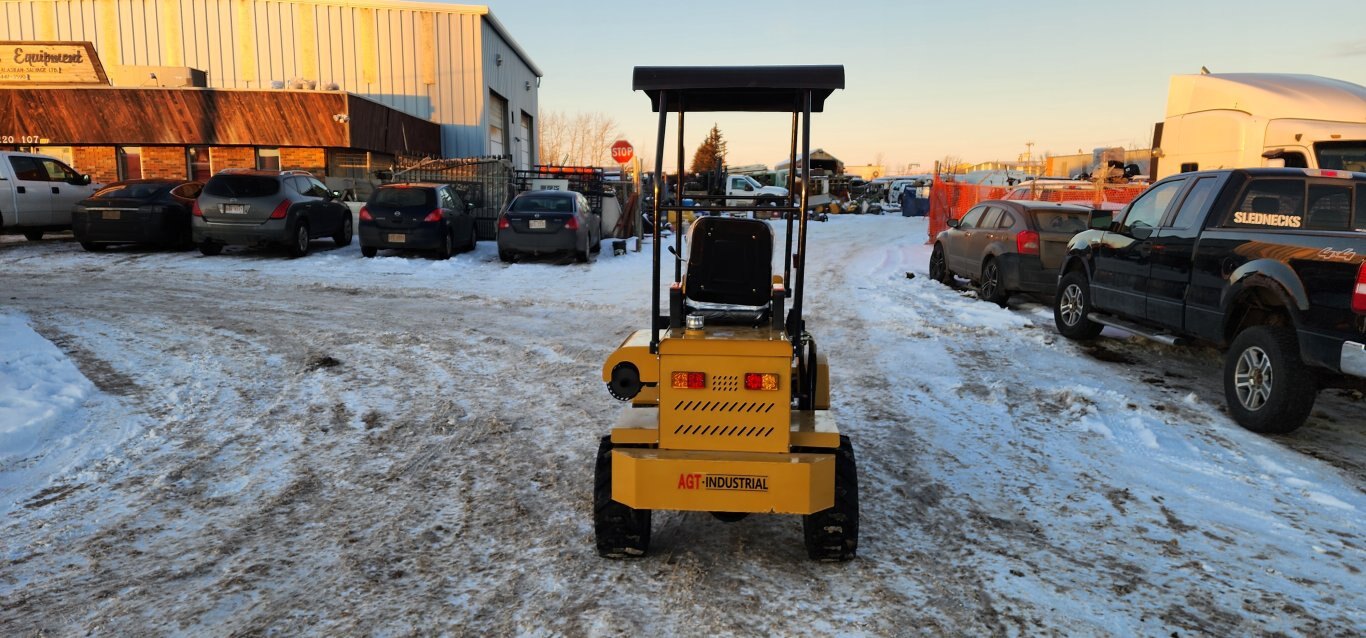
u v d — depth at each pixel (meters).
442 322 10.16
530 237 16.03
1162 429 6.11
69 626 3.34
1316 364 5.50
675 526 4.39
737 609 3.50
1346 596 3.67
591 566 3.90
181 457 5.37
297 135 23.44
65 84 23.61
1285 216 6.57
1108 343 9.24
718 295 4.40
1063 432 6.11
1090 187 17.22
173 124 23.09
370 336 9.18
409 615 3.44
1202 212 6.96
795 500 3.58
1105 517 4.55
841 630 3.33
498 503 4.68
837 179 43.31
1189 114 13.70
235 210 15.41
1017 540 4.23
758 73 3.90
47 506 4.57
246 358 7.99
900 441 5.84
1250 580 3.81
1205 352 8.84
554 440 5.79
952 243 13.59
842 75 3.86
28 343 7.97
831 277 15.00
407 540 4.18
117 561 3.93
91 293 11.55
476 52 31.17
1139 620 3.44
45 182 17.17
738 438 3.68
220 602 3.54
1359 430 6.18
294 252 15.94
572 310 11.23
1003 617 3.45
